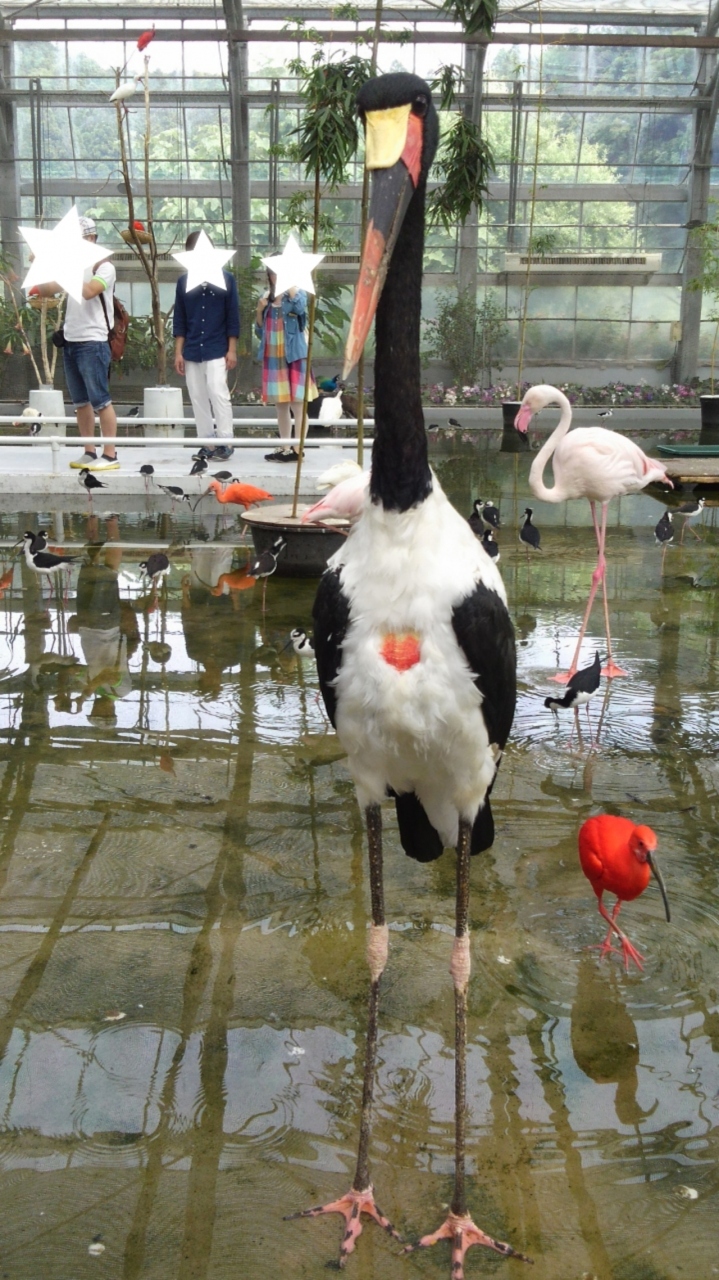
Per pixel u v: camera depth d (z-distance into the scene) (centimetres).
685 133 2355
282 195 2336
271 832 410
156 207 2359
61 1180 253
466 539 246
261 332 1041
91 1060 290
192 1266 232
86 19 2155
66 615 688
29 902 362
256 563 703
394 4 2117
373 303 221
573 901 367
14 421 1073
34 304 1878
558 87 2286
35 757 474
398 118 227
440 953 337
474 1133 267
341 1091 281
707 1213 245
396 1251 237
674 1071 287
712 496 1197
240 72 2200
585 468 580
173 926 350
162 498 1030
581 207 2422
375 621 238
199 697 545
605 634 659
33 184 2317
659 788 449
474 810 260
